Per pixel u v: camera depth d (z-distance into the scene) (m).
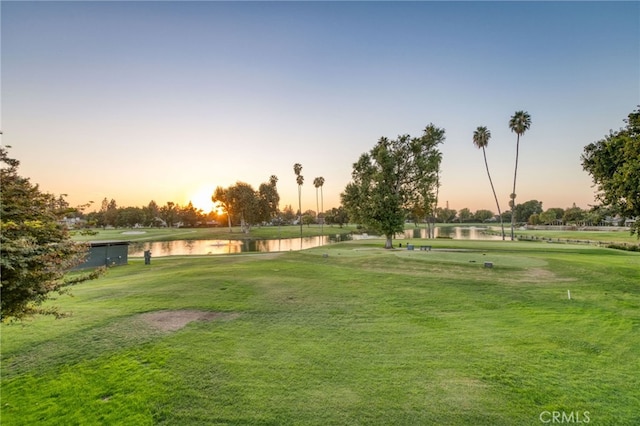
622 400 5.59
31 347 7.89
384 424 4.98
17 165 5.55
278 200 93.38
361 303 12.09
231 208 89.00
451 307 11.55
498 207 57.53
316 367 6.85
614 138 14.96
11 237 4.88
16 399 5.72
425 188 35.09
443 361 7.13
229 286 14.83
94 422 5.08
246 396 5.75
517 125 52.78
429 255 25.03
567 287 14.31
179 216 142.75
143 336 8.60
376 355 7.46
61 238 5.79
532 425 4.93
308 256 27.86
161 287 14.59
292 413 5.25
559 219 120.75
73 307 11.36
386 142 36.66
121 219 117.69
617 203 15.43
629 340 8.32
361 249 33.72
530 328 9.27
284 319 10.17
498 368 6.78
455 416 5.16
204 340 8.34
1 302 4.89
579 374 6.52
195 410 5.36
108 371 6.68
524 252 27.89
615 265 18.39
